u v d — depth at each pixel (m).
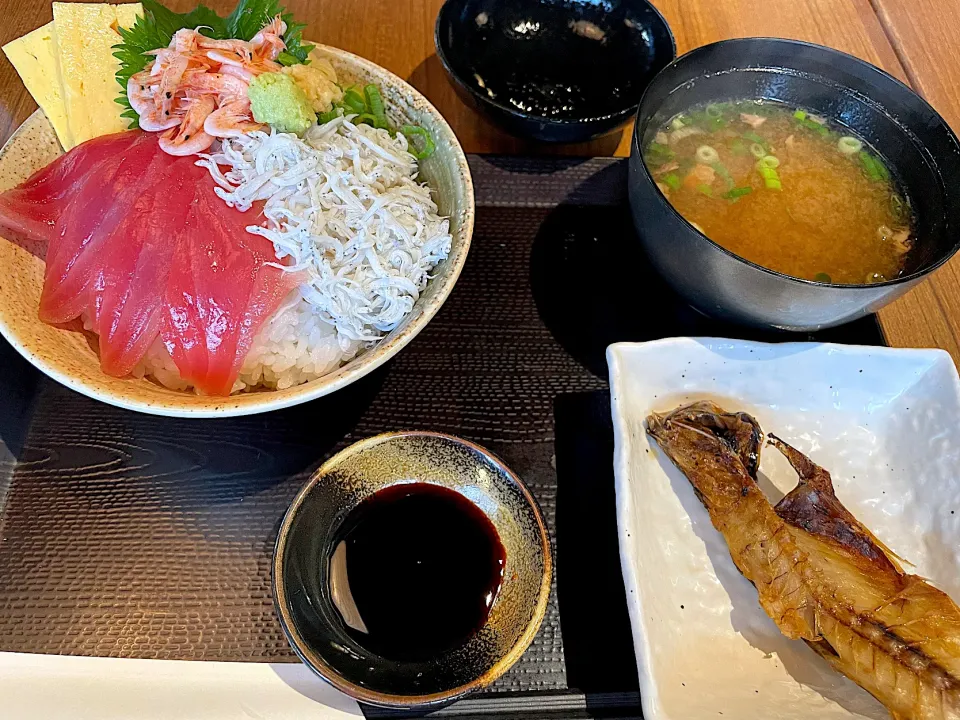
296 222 0.28
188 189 0.28
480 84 0.37
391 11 0.41
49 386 0.29
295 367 0.29
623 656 0.25
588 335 0.32
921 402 0.28
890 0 0.45
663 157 0.32
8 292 0.26
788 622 0.24
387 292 0.29
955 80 0.42
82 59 0.31
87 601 0.25
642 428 0.29
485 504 0.27
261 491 0.28
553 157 0.37
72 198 0.28
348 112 0.32
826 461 0.29
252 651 0.25
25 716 0.22
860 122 0.32
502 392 0.30
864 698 0.24
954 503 0.26
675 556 0.27
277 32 0.31
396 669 0.23
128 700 0.23
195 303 0.26
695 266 0.27
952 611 0.24
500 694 0.24
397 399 0.30
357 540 0.26
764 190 0.32
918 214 0.30
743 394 0.29
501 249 0.34
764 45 0.31
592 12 0.39
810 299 0.26
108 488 0.27
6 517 0.26
